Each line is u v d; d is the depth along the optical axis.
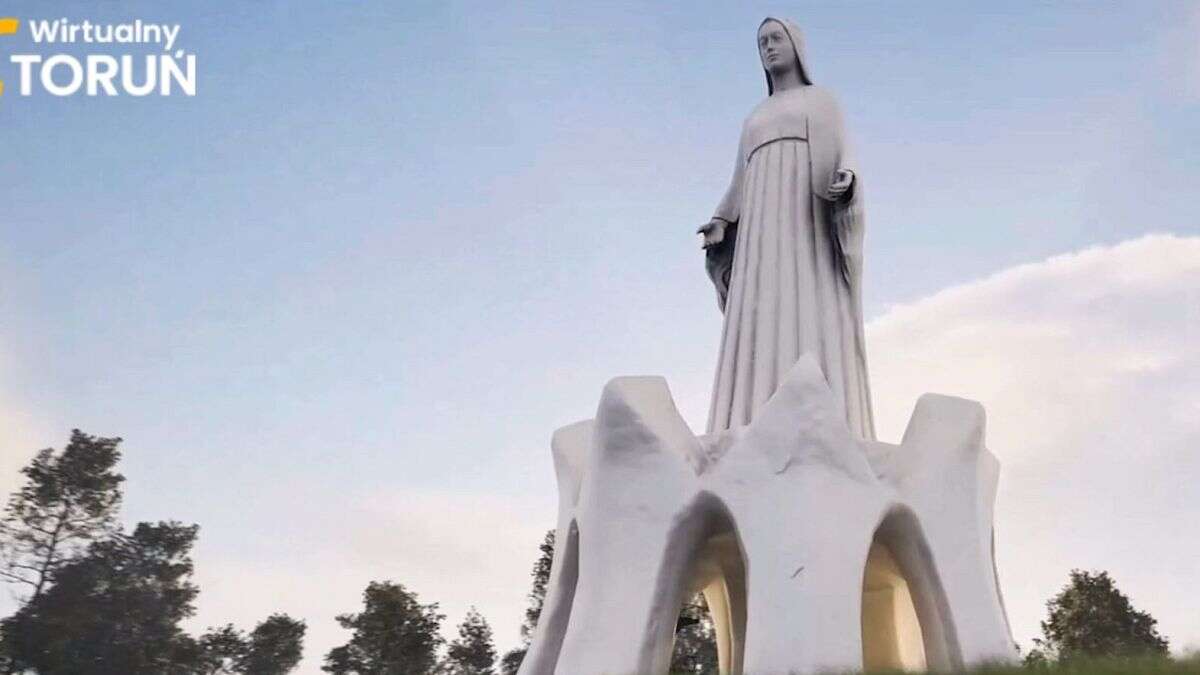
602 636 21.34
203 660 54.97
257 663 55.62
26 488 56.12
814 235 25.36
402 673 51.91
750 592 20.72
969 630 21.42
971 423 23.14
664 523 21.83
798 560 20.50
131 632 54.38
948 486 22.42
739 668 24.80
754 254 25.41
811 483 21.11
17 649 51.69
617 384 23.02
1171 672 15.73
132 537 57.25
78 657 52.72
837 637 19.89
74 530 56.50
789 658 19.81
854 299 25.06
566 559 24.16
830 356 24.14
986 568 22.20
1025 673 17.34
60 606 53.53
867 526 20.94
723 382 24.75
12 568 54.94
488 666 55.03
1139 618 48.31
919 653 25.34
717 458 22.72
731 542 23.44
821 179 25.64
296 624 56.62
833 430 21.55
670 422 22.98
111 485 57.44
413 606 52.81
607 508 22.42
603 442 22.92
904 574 22.89
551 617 23.92
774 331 24.44
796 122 26.20
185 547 57.88
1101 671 16.42
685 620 28.61
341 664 52.53
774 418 21.80
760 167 26.19
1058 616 49.31
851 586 20.34
